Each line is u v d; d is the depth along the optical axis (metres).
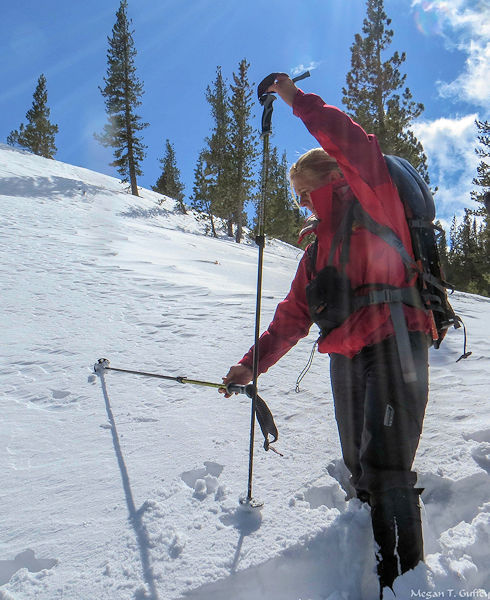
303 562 1.77
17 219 13.02
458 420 2.89
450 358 4.57
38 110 38.56
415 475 1.72
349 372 2.02
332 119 1.77
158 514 2.01
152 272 8.76
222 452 2.53
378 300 1.79
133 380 3.67
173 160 48.50
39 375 3.77
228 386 2.22
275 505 2.03
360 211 1.84
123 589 1.62
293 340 2.32
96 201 23.58
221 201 27.28
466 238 38.94
